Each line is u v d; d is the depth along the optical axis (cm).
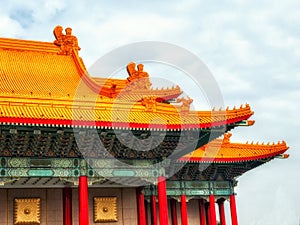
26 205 3694
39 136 3103
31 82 4100
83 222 3181
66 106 3328
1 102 3198
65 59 4734
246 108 3575
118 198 4006
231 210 5159
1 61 4425
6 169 3112
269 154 5006
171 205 5125
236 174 5222
